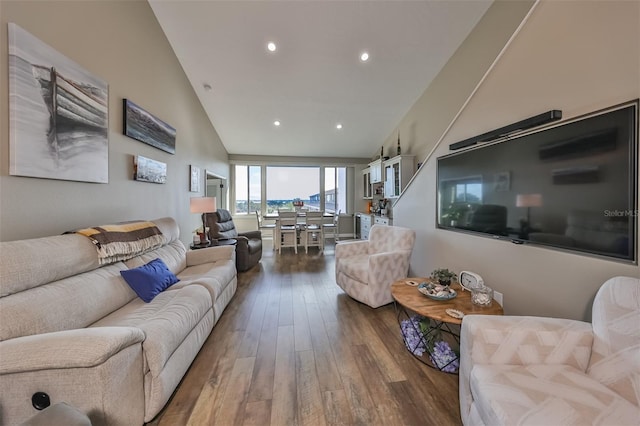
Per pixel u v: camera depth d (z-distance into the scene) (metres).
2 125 1.37
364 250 3.36
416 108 4.69
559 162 1.60
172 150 3.40
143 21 2.73
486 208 2.23
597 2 1.39
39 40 1.54
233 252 3.13
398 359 1.86
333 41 3.34
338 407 1.44
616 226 1.32
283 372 1.72
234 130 5.75
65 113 1.72
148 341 1.32
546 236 1.70
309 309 2.72
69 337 1.03
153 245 2.30
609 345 1.08
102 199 2.14
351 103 4.74
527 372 1.08
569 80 1.54
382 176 5.65
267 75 3.97
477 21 3.12
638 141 1.23
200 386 1.60
